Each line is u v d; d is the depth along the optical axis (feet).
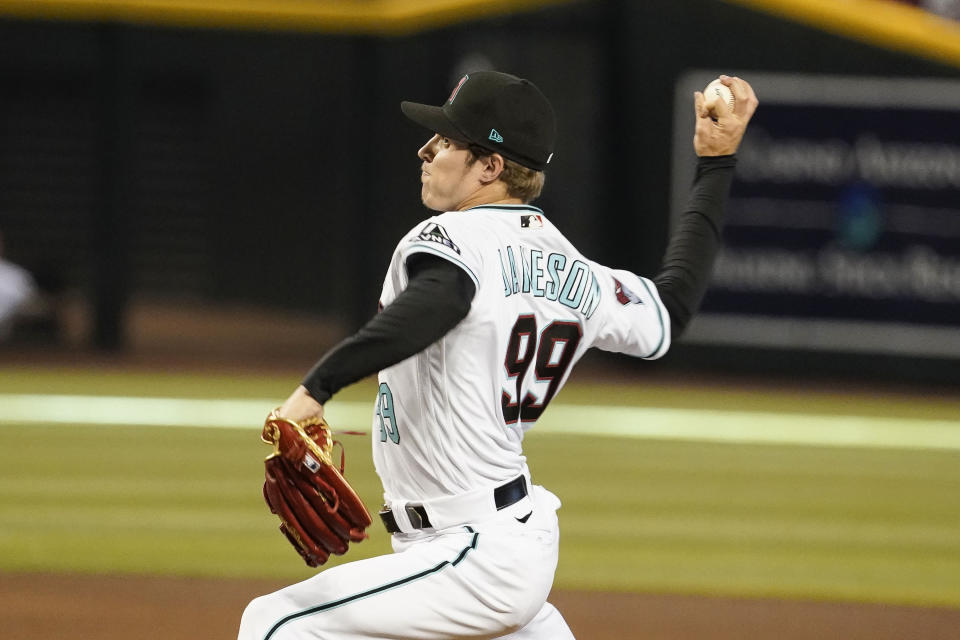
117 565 67.87
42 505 82.58
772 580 69.62
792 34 160.04
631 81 166.20
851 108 160.15
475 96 29.09
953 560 75.82
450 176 29.68
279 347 184.55
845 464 109.09
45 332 173.88
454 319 26.81
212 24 165.99
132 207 170.19
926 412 142.00
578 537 78.84
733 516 86.69
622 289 31.91
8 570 66.13
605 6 166.71
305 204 237.66
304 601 28.45
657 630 59.00
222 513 81.61
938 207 160.15
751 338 164.76
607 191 170.50
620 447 114.01
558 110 172.04
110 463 97.96
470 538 28.40
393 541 30.25
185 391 137.80
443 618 28.22
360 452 104.27
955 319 160.76
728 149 35.19
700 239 34.19
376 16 166.30
